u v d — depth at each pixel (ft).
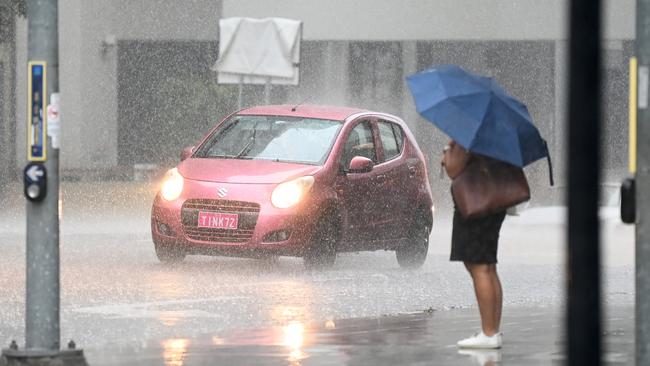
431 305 95.86
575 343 41.57
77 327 82.02
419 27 280.92
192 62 298.35
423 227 127.13
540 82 287.89
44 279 61.62
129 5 291.79
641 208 56.08
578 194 41.22
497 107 71.31
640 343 56.03
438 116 71.31
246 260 125.29
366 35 282.36
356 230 121.08
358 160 120.47
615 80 287.69
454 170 72.13
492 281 72.54
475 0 279.49
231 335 78.54
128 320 85.51
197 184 117.80
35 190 61.00
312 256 117.39
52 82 60.90
